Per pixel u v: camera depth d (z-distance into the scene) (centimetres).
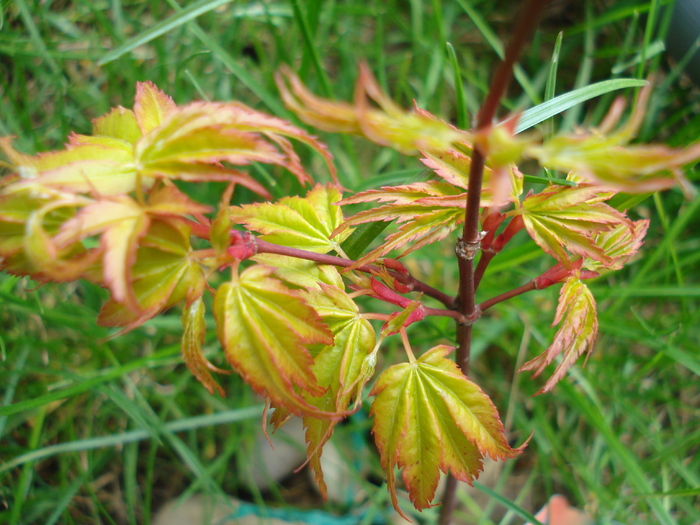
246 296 10
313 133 26
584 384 22
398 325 12
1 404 21
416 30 27
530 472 24
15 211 10
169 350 21
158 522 23
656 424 24
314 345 12
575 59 30
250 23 26
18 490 20
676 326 22
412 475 12
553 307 24
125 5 28
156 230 10
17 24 26
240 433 24
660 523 22
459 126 18
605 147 8
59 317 21
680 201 25
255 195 27
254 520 22
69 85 26
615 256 14
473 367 27
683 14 23
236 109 10
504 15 31
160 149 10
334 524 23
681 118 27
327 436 11
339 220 14
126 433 21
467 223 11
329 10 27
